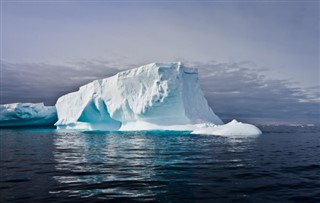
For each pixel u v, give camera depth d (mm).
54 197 7258
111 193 7617
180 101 32438
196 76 37375
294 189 7988
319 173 10203
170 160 13148
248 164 12078
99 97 39438
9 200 7023
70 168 11273
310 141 25438
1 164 12414
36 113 54812
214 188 8102
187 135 28906
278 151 16906
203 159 13445
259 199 7086
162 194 7516
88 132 38469
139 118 35219
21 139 27609
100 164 12164
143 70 33875
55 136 31266
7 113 53625
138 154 15320
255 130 31469
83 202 6859
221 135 28891
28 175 9961
